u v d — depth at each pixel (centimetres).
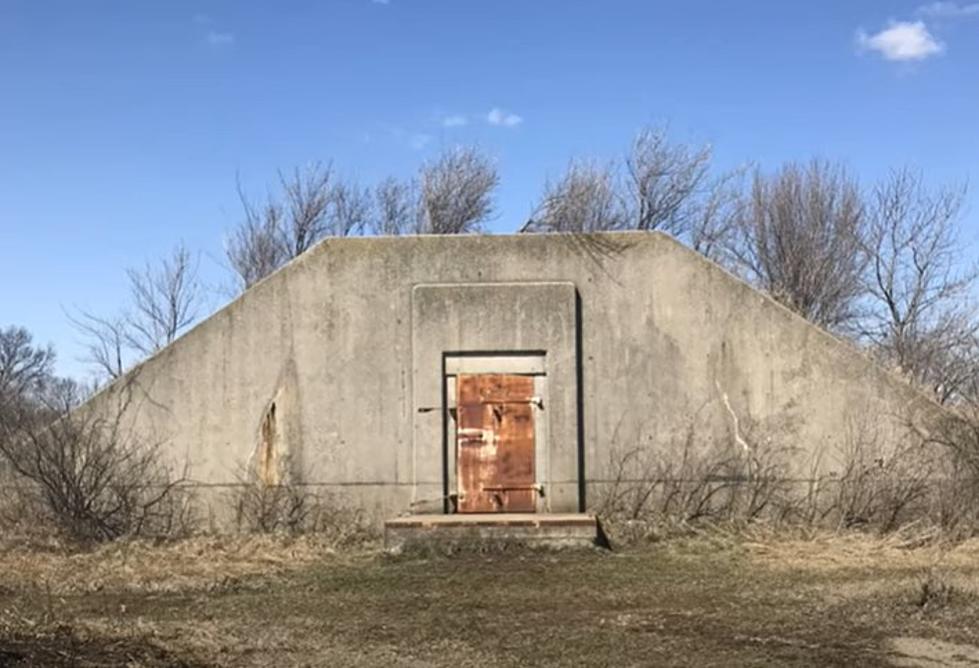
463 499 1627
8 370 4388
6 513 1602
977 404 1719
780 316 1653
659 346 1652
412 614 1083
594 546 1470
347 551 1502
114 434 1625
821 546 1498
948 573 1255
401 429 1641
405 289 1661
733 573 1316
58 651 816
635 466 1634
